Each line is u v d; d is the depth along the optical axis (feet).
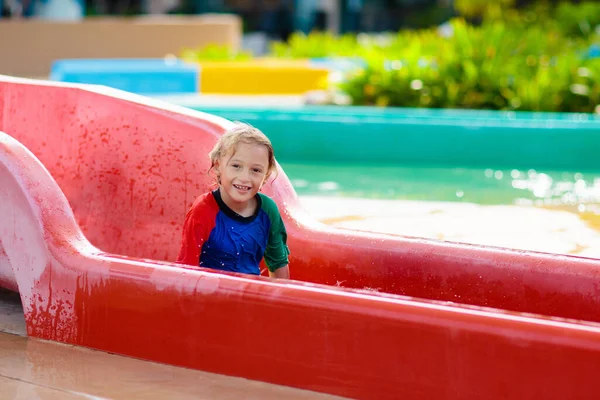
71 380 9.32
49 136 13.50
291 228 12.16
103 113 13.11
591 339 7.72
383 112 30.32
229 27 71.56
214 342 9.38
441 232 17.31
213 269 9.71
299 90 51.52
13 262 10.74
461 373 8.18
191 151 12.50
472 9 84.69
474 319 8.14
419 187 23.15
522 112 33.73
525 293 10.54
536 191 22.70
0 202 10.77
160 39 70.59
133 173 12.92
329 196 21.53
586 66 38.09
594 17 71.10
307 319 8.83
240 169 10.27
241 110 29.84
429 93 38.32
